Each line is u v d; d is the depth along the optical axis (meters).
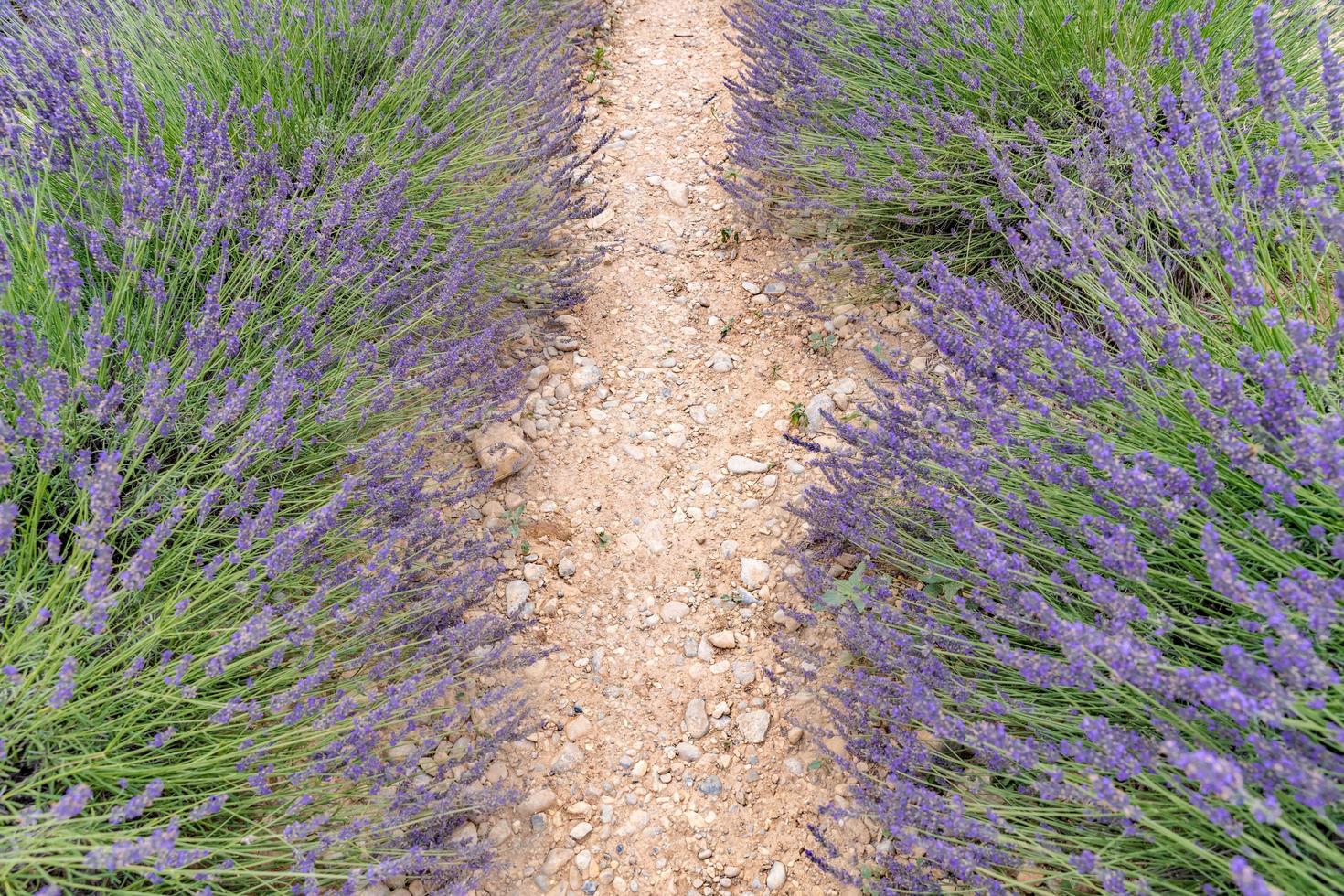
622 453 2.96
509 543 2.58
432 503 2.45
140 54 3.07
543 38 4.29
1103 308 1.99
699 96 4.52
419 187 3.11
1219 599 1.74
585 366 3.22
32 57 2.65
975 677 2.02
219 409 2.04
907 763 1.92
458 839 1.99
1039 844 1.60
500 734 2.06
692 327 3.38
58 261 1.97
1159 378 2.02
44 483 1.74
